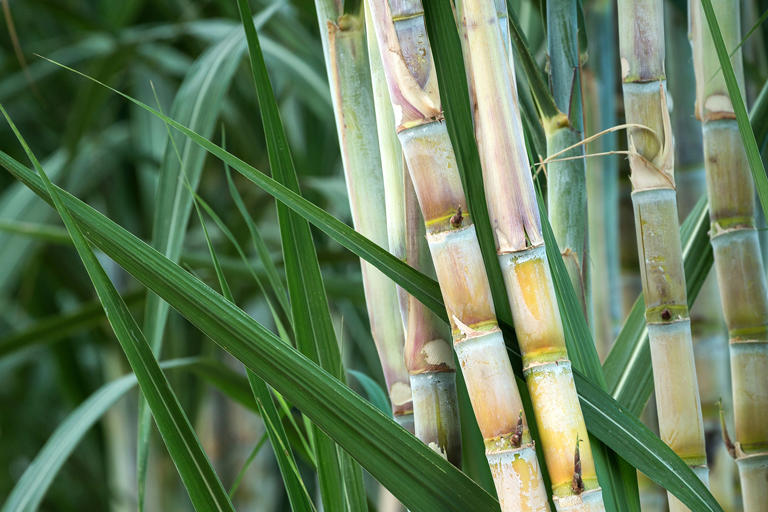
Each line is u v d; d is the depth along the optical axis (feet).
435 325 4.30
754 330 4.58
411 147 4.02
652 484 5.53
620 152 4.39
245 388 6.13
